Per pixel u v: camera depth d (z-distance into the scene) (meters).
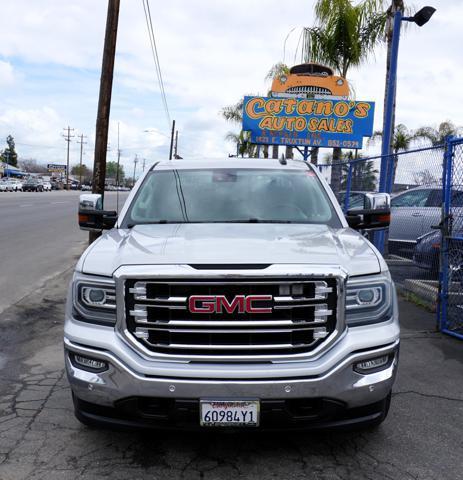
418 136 29.31
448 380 4.43
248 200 4.16
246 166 4.65
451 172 5.63
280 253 2.91
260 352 2.77
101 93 11.16
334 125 14.80
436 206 9.46
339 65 15.68
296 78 15.17
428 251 7.56
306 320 2.79
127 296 2.82
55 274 9.32
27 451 3.19
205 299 2.75
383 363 2.93
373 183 10.20
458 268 5.72
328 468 3.03
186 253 2.91
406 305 7.11
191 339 2.78
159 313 2.79
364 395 2.84
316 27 15.30
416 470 3.02
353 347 2.81
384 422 3.63
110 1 11.02
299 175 4.51
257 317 2.76
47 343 5.43
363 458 3.14
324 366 2.75
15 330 5.89
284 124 14.81
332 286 2.82
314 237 3.35
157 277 2.76
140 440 3.33
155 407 2.81
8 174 110.00
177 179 4.43
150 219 4.01
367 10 14.77
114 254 3.07
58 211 27.00
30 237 15.20
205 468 3.02
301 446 3.28
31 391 4.13
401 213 9.98
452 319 5.82
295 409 2.80
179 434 3.41
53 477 2.91
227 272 2.72
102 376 2.83
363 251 3.19
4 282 8.55
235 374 2.71
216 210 4.06
